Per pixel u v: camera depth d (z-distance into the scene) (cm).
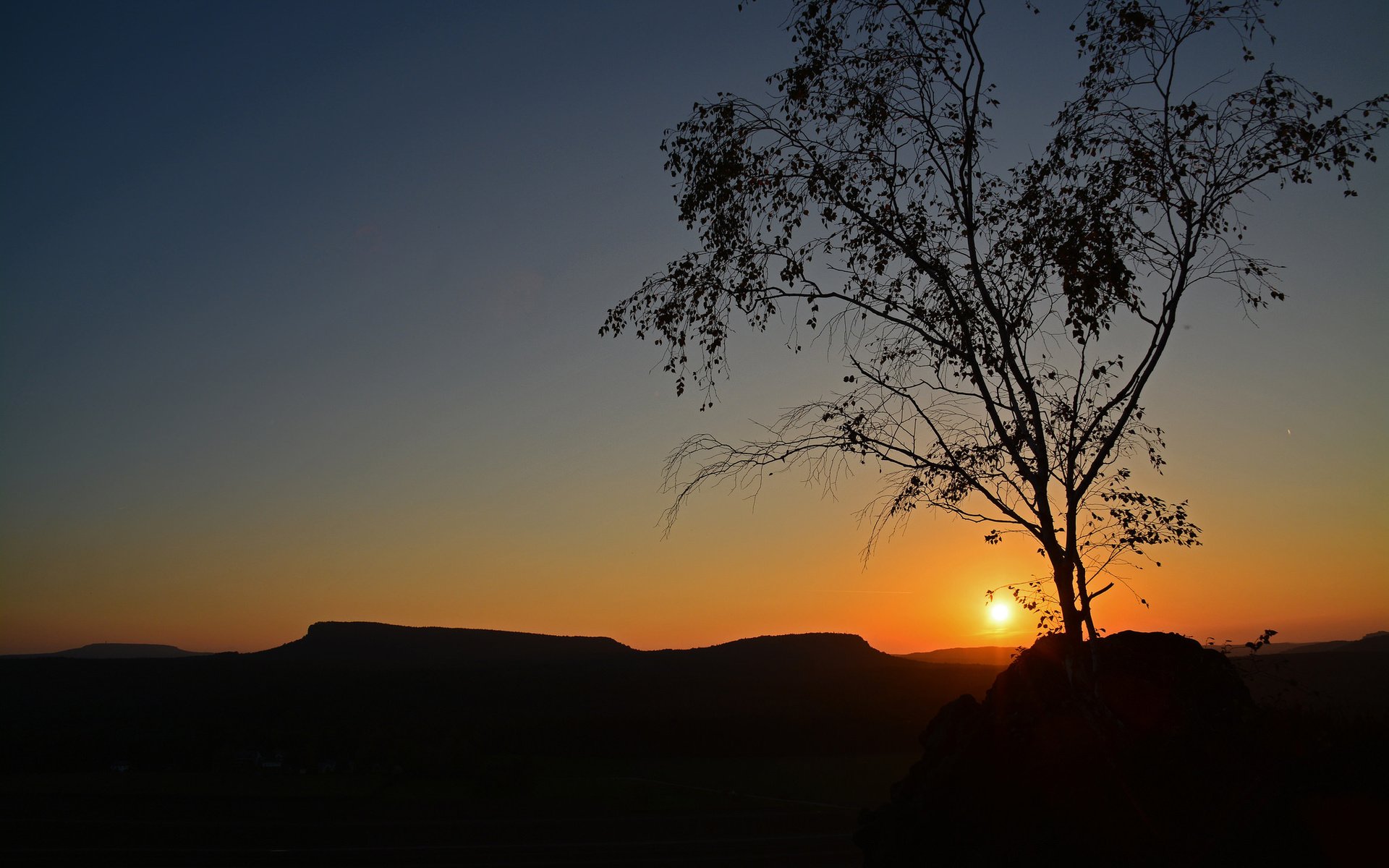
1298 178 1370
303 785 8306
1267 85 1368
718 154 1573
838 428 1584
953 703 1581
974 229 1516
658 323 1592
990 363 1516
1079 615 1379
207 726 11600
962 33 1506
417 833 5744
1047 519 1429
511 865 4522
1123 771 1170
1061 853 1141
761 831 5922
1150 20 1381
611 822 6378
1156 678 1266
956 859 1298
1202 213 1400
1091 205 1446
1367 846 959
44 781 8388
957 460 1538
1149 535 1393
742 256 1575
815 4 1519
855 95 1548
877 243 1564
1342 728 1160
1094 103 1451
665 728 11981
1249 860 1003
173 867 4341
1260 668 1288
